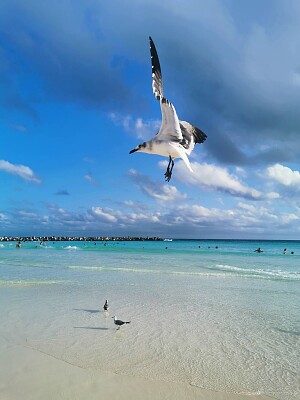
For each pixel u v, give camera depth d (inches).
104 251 2246.6
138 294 682.8
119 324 465.7
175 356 377.4
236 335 446.6
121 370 342.3
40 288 724.7
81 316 516.4
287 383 322.0
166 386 313.6
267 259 1632.6
